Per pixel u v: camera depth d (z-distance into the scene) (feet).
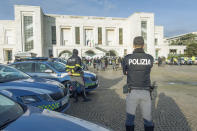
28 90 9.65
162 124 10.95
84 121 5.38
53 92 10.49
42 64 19.11
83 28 183.01
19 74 12.92
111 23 189.16
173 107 14.53
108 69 67.46
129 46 185.88
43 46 162.71
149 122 7.59
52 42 176.76
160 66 82.12
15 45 158.40
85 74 19.16
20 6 147.23
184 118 11.98
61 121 4.99
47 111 5.92
